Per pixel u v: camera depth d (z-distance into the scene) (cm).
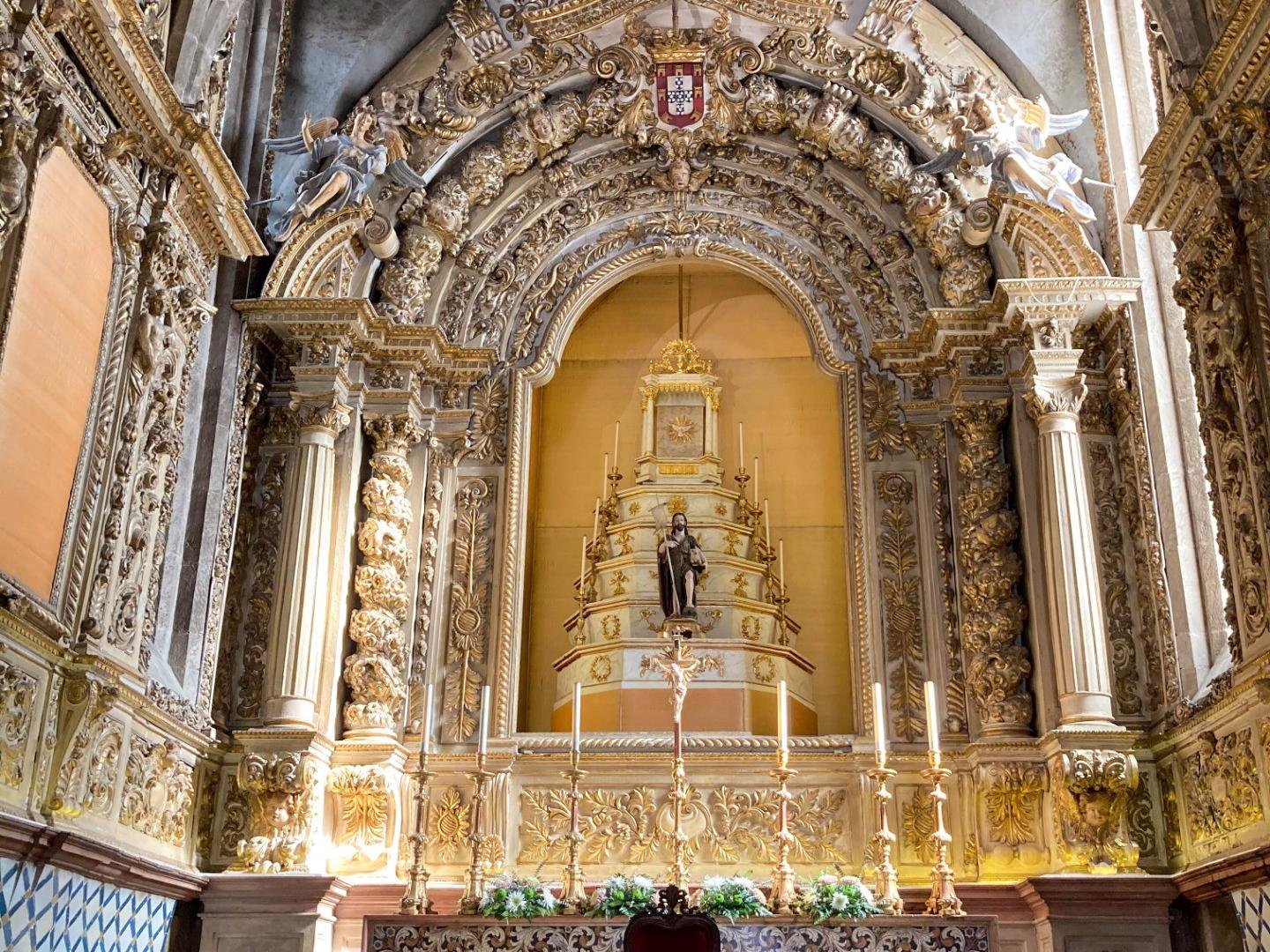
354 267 1247
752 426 1415
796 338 1443
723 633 1241
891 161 1261
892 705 1160
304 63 1313
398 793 1116
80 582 851
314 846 1064
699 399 1401
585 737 1163
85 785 843
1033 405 1150
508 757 1150
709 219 1341
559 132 1305
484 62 1277
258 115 1271
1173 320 1150
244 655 1139
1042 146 1212
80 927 834
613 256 1343
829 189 1319
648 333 1471
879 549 1209
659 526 1314
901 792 1126
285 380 1229
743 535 1320
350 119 1248
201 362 1145
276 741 1064
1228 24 848
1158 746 1062
